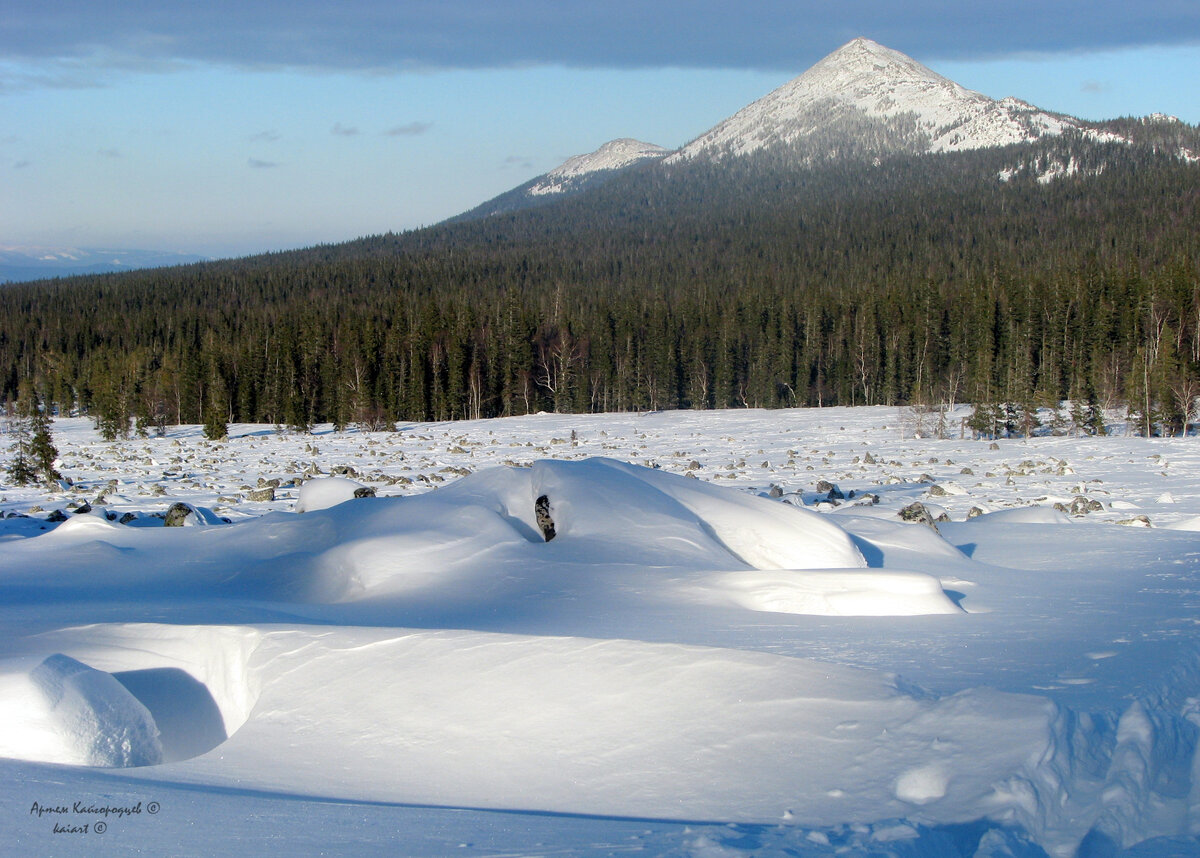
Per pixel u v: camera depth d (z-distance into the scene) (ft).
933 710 18.52
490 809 16.69
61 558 46.96
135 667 25.84
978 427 154.10
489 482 45.52
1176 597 32.68
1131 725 18.13
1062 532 50.37
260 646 24.93
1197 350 211.41
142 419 198.18
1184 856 14.47
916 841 13.60
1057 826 15.21
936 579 30.91
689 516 39.88
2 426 254.27
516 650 23.20
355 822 15.85
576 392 273.54
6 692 21.27
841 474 100.58
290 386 255.50
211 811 16.52
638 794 16.80
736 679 20.86
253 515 71.26
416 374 256.32
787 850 13.56
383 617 30.07
